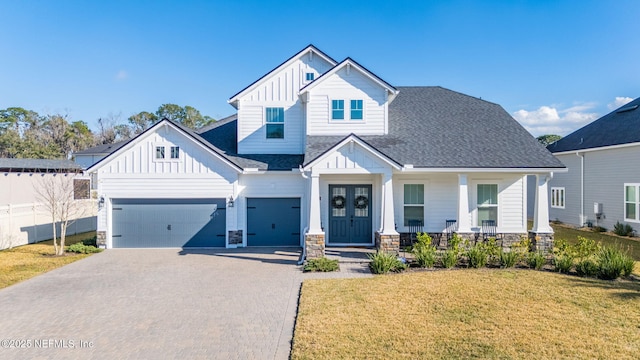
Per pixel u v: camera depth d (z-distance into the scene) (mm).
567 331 6555
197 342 6461
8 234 15914
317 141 15188
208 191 15539
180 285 9953
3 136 56375
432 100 19156
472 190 15383
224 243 15703
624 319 7090
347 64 15641
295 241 16062
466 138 15609
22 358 5965
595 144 21391
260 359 5816
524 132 16172
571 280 9688
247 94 16984
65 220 15383
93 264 12570
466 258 11969
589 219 21984
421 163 13609
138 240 15586
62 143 64062
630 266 9953
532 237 14148
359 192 15695
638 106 21953
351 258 13047
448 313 7426
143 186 15398
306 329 6715
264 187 15867
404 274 10578
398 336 6387
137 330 7016
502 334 6438
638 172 18594
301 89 15680
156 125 15172
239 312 7895
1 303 8609
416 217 15453
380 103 15922
